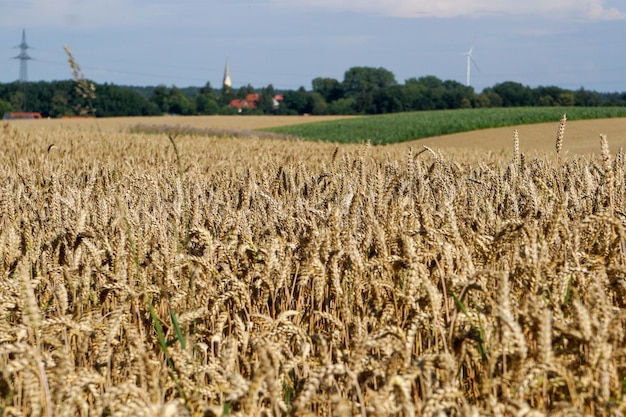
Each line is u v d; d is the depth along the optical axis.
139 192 6.80
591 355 2.67
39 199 6.75
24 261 4.23
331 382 2.85
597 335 2.66
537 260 3.35
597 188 5.68
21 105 85.12
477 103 146.12
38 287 4.32
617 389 2.68
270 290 3.80
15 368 2.63
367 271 3.98
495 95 145.75
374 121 84.19
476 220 4.78
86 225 5.06
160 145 22.09
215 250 4.16
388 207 4.75
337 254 3.69
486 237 3.81
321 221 4.71
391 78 176.38
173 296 3.82
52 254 4.62
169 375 3.14
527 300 2.95
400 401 2.76
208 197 6.78
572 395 2.64
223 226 4.61
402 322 3.66
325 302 4.16
